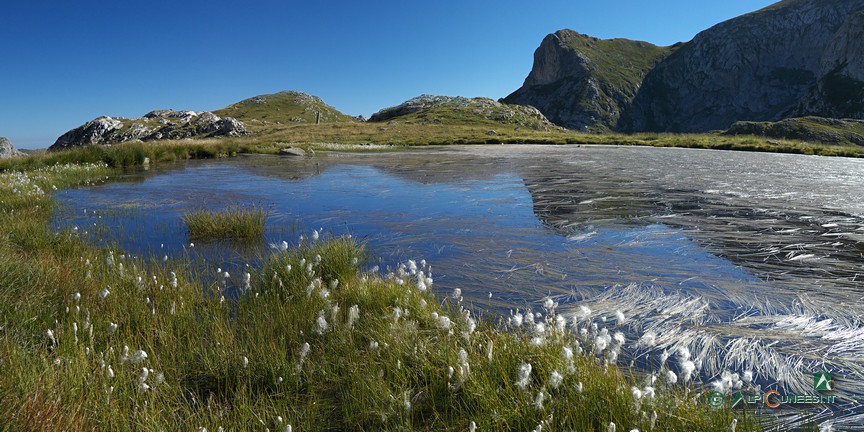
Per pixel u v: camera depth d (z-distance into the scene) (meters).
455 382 3.22
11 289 4.61
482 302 5.23
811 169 20.12
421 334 4.10
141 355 3.06
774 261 6.58
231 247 8.01
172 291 5.17
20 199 11.69
